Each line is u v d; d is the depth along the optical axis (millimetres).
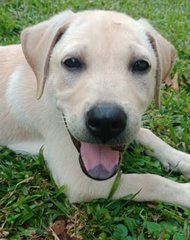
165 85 547
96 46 328
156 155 430
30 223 364
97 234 355
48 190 389
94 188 372
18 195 385
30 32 368
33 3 718
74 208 373
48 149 404
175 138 454
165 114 495
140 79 342
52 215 367
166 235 348
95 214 361
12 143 444
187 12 807
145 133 439
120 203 375
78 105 320
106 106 303
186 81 561
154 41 369
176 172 421
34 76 416
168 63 382
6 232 352
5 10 687
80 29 343
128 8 776
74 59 332
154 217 368
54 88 354
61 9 712
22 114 421
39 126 412
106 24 341
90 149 336
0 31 621
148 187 376
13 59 440
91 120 306
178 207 375
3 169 406
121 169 411
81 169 367
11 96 426
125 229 353
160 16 758
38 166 413
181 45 647
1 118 437
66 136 377
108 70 323
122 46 331
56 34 354
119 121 306
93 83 316
